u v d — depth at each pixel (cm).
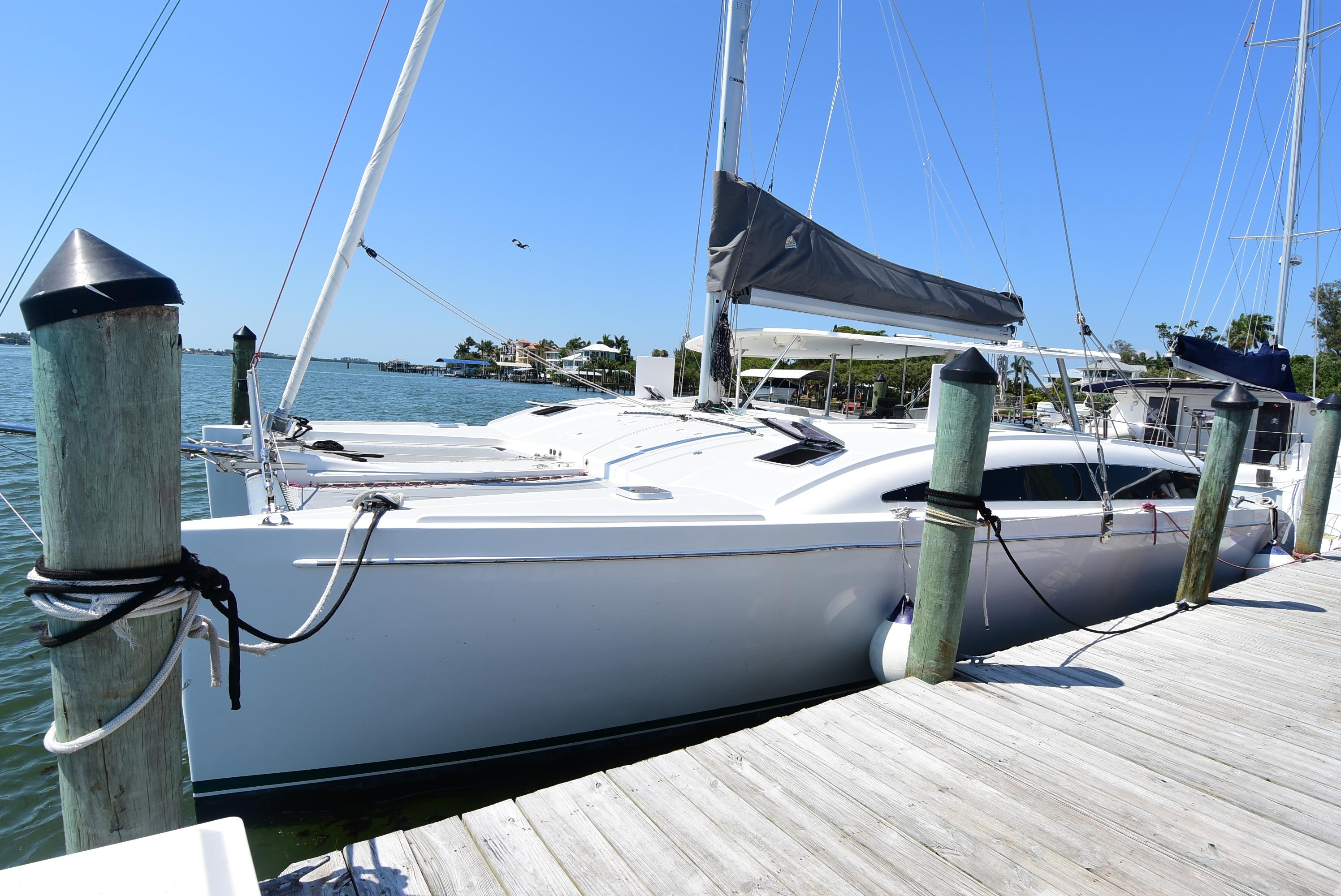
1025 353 583
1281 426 854
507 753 322
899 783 247
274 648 198
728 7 525
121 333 139
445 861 198
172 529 153
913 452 421
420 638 288
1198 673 358
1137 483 519
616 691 330
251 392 322
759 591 344
